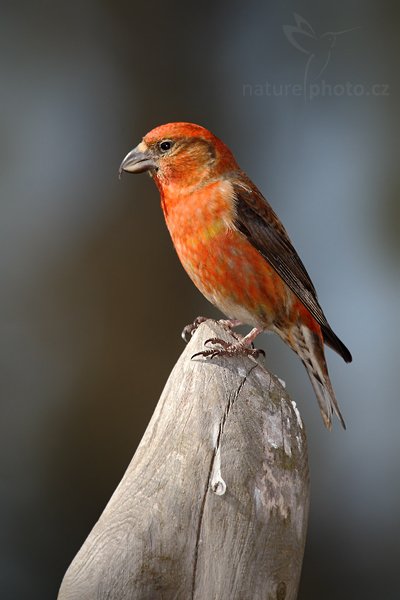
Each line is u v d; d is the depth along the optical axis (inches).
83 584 222.1
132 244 496.7
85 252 496.7
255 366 244.4
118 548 222.7
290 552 228.5
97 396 482.9
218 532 222.7
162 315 488.7
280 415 235.5
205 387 236.2
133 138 510.9
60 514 472.4
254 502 224.7
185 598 222.1
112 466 475.5
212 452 227.3
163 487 226.2
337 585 474.6
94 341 488.4
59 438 481.7
